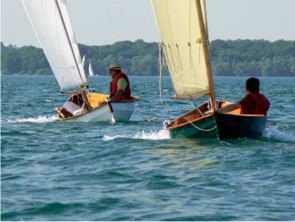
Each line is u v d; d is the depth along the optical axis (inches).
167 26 1759.4
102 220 1050.7
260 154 1545.3
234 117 1689.2
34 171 1389.0
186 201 1146.7
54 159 1525.6
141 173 1360.7
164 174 1348.4
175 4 1738.4
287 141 1745.8
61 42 2460.6
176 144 1701.5
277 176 1325.0
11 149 1665.8
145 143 1734.7
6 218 1062.4
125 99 2285.9
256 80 1726.1
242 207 1114.7
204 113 1813.5
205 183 1270.9
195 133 1747.0
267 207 1114.7
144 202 1141.1
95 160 1510.8
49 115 2652.6
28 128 2111.2
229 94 4768.7
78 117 2305.6
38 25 2479.1
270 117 2534.5
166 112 2829.7
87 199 1156.5
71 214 1080.2
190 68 1752.0
